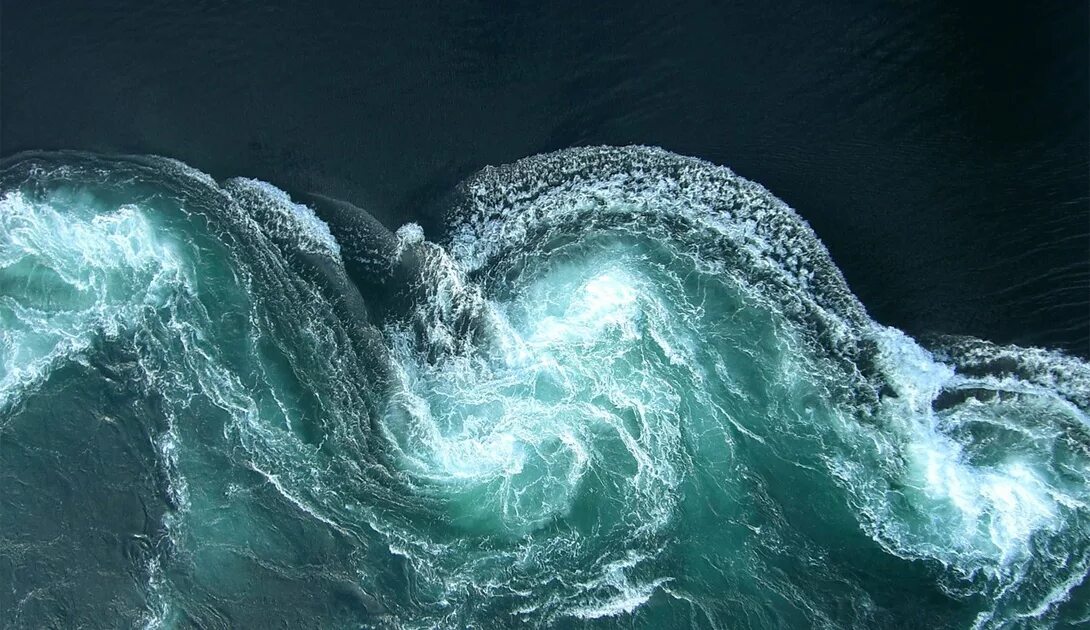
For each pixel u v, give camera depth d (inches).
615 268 689.0
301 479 641.0
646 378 658.8
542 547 615.5
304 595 604.7
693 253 684.1
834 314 660.7
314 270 693.3
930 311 655.8
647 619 587.5
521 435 650.2
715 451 635.5
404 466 646.5
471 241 690.2
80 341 680.4
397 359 674.8
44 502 636.7
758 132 688.4
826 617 579.8
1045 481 619.5
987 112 676.1
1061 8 685.3
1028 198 658.2
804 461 629.9
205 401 660.7
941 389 646.5
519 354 673.0
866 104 684.7
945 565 592.1
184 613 604.1
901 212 668.1
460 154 697.6
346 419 658.8
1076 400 634.8
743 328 666.2
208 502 633.6
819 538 605.9
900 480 623.2
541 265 690.8
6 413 658.8
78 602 611.8
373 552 617.6
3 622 609.3
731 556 603.2
